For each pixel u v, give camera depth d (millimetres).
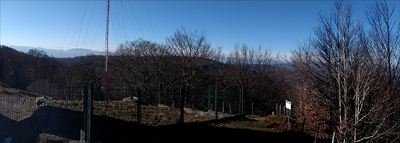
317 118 12055
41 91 12195
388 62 11023
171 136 8688
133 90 20391
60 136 7754
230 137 9281
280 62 32906
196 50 27422
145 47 29031
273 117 14008
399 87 10609
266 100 33750
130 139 7922
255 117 14070
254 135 9891
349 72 10594
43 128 8648
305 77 13945
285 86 29688
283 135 10414
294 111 14117
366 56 10305
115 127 9195
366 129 10531
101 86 18891
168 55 28297
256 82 33500
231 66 33938
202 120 11758
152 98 18938
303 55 20078
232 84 33000
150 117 11594
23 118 10297
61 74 39625
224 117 12359
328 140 11414
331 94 12227
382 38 11180
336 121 11031
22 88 12258
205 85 28484
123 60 29344
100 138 7734
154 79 28312
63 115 10016
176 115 12656
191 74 26969
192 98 19672
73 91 12117
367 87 9758
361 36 10977
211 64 30234
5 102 12039
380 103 9891
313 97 12766
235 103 14336
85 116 6977
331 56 11594
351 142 10125
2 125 9383
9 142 7648
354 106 10617
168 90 21484
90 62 31766
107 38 12531
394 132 9719
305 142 9898
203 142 8375
